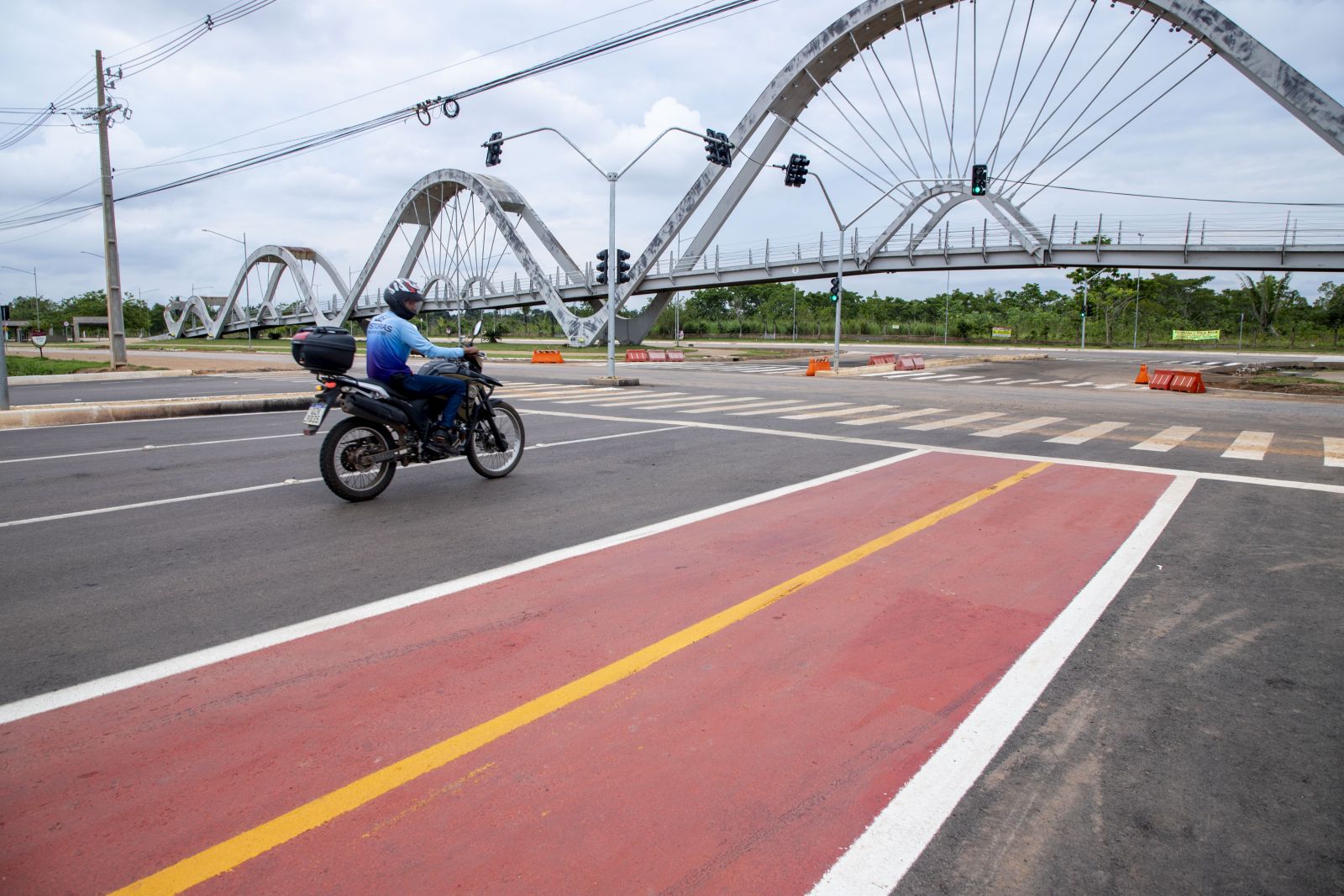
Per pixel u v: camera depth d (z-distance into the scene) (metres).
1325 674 3.74
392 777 2.83
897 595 4.74
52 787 2.76
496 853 2.43
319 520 6.48
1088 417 14.41
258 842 2.47
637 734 3.13
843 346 72.38
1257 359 52.97
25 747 3.01
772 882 2.31
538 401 16.91
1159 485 8.08
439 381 7.47
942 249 51.59
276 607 4.48
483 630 4.16
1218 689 3.59
